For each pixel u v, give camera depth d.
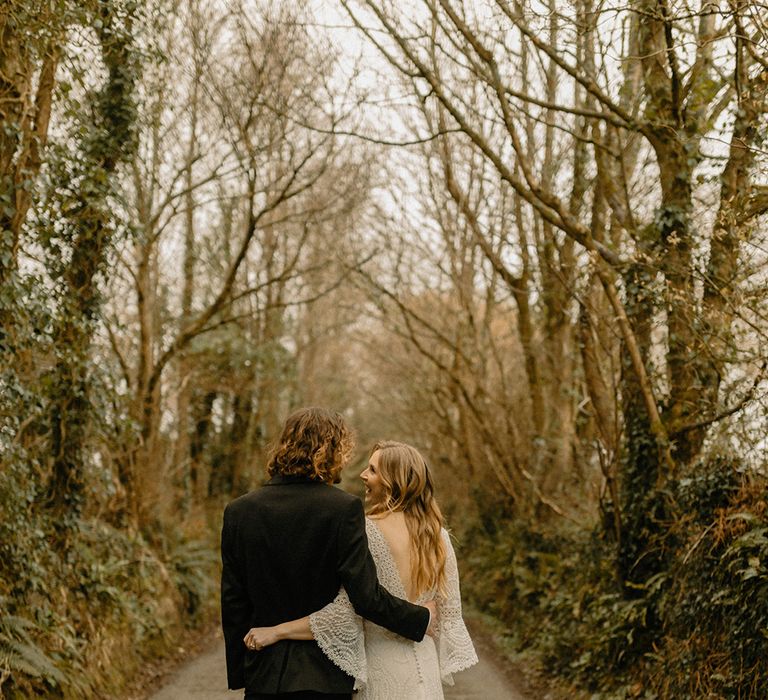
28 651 6.75
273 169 16.56
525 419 16.39
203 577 13.73
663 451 8.18
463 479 19.98
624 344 8.83
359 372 36.56
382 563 3.95
